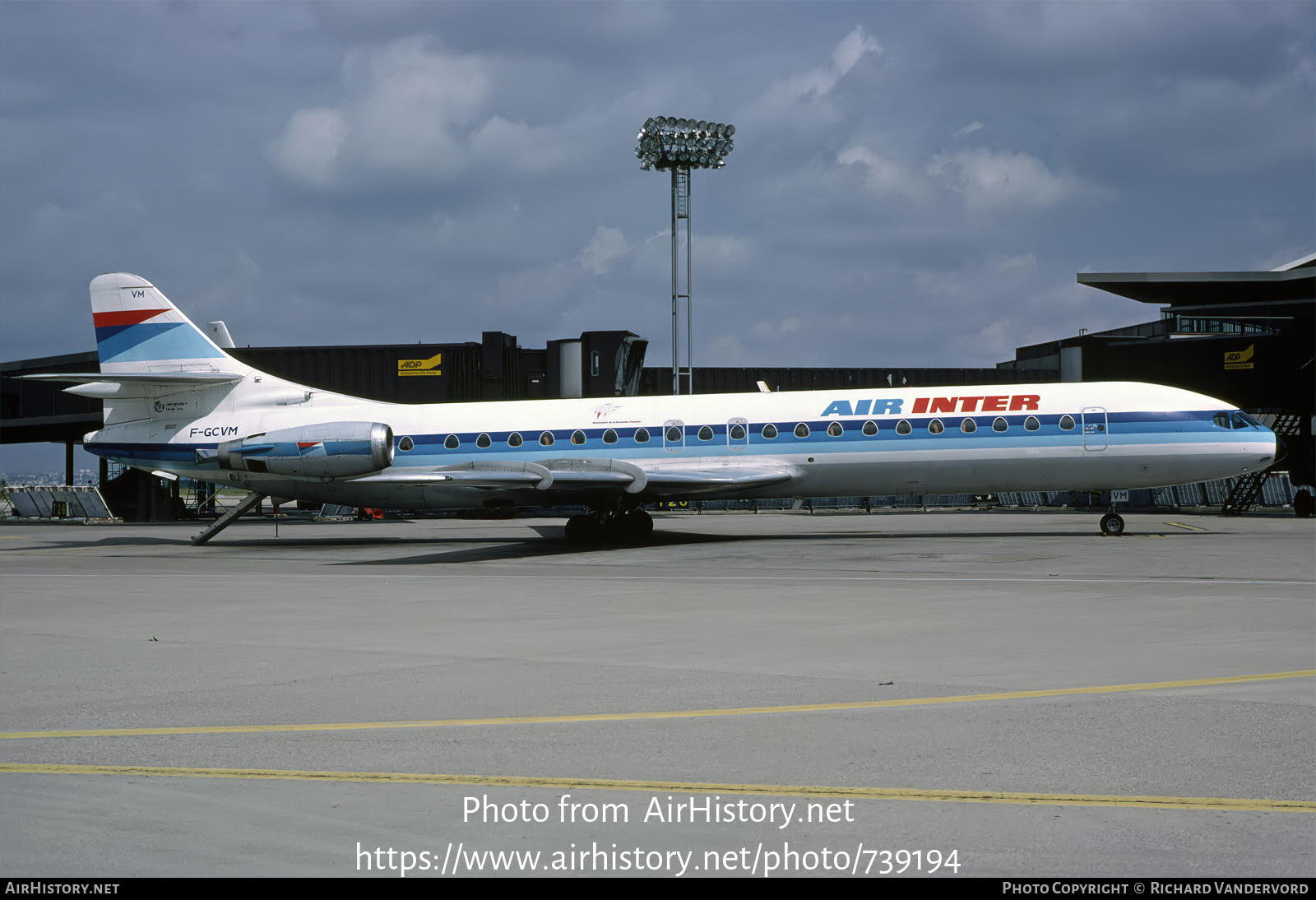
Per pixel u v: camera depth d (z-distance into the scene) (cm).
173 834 564
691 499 3077
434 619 1441
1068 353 5806
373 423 2947
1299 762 668
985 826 561
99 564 2619
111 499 5506
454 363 5144
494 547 2967
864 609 1456
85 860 528
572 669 1030
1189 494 5322
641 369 5681
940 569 2014
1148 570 1934
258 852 537
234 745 751
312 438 2948
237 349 5191
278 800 618
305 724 813
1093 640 1152
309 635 1295
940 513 5181
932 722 785
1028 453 2841
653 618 1405
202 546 3353
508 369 5472
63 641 1271
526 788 637
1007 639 1169
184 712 866
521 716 829
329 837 559
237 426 3266
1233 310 5534
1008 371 5953
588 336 5509
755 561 2291
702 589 1756
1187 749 700
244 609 1595
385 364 5156
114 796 630
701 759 694
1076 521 4028
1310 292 5428
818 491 2959
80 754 730
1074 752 696
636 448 3008
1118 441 2811
